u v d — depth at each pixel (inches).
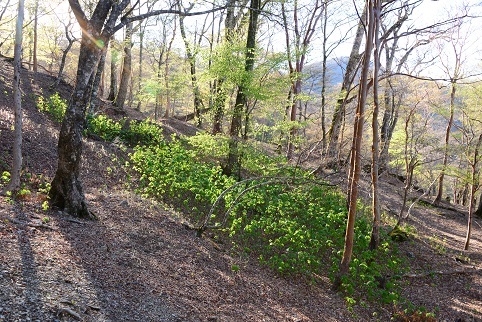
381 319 339.9
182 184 456.4
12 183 298.0
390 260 451.5
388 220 647.1
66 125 280.7
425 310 366.6
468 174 609.9
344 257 354.9
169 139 740.0
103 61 634.8
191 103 1309.1
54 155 439.8
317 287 360.2
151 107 1654.8
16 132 297.6
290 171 571.2
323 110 797.2
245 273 319.9
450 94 708.0
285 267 358.9
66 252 225.6
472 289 461.4
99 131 617.0
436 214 824.3
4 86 652.1
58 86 811.4
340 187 645.9
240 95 513.3
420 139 609.0
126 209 359.9
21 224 239.8
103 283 205.2
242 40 561.3
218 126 574.9
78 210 293.3
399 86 617.6
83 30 267.4
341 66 819.4
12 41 856.3
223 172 549.6
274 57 483.2
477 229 772.0
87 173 443.8
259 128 574.6
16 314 146.7
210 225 401.4
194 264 290.0
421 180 1105.4
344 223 483.8
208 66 510.0
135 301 200.2
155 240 305.9
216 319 215.9
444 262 526.6
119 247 264.4
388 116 909.2
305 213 489.7
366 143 896.9
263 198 484.4
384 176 994.1
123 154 548.1
